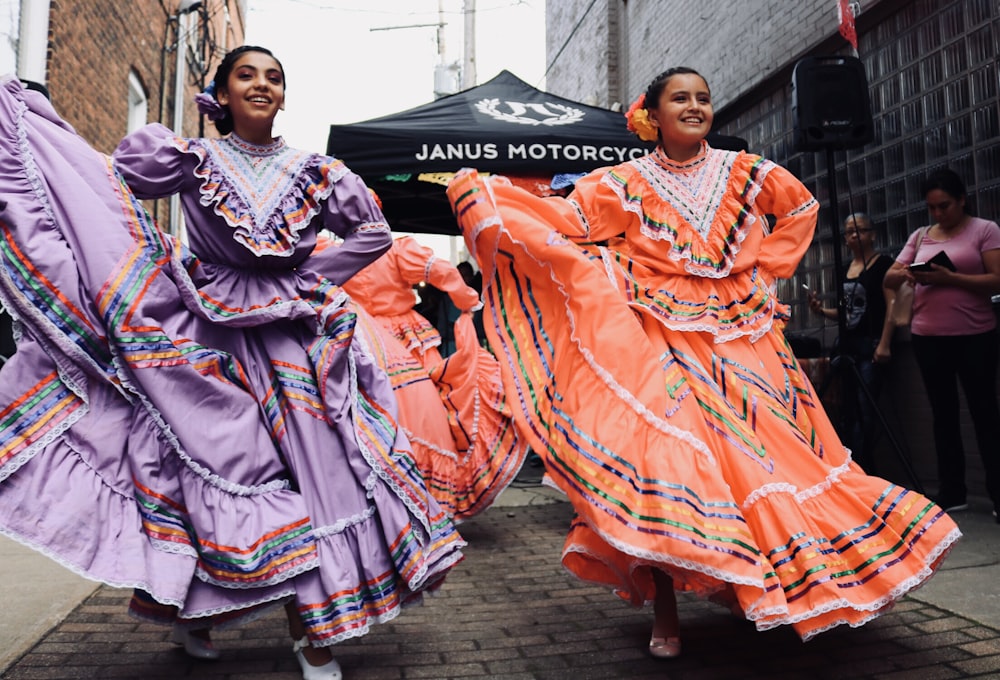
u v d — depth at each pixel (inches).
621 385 92.8
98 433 82.1
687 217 105.4
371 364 100.3
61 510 77.5
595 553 94.2
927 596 111.5
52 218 85.0
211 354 88.3
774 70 246.4
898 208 203.9
